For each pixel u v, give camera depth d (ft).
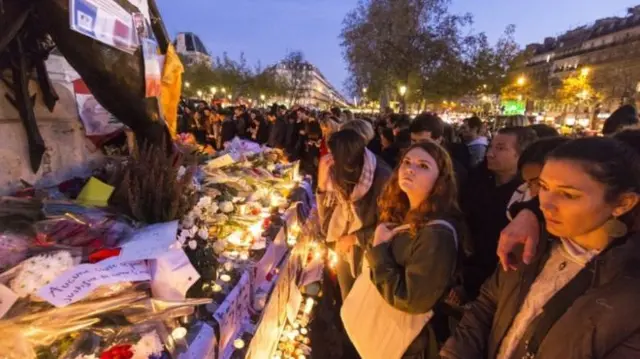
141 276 4.48
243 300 6.24
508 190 7.35
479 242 7.49
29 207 5.70
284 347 8.93
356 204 9.02
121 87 6.82
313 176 28.63
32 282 3.98
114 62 6.54
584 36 175.52
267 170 13.87
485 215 7.57
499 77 73.00
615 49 122.21
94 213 5.93
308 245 14.01
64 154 8.25
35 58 7.20
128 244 5.07
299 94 187.83
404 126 17.67
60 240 5.14
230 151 14.32
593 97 99.76
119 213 6.21
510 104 88.89
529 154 5.41
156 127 7.64
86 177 8.00
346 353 10.22
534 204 4.24
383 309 6.28
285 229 9.91
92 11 6.00
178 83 9.39
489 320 4.61
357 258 9.39
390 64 67.41
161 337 4.14
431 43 64.03
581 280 3.44
